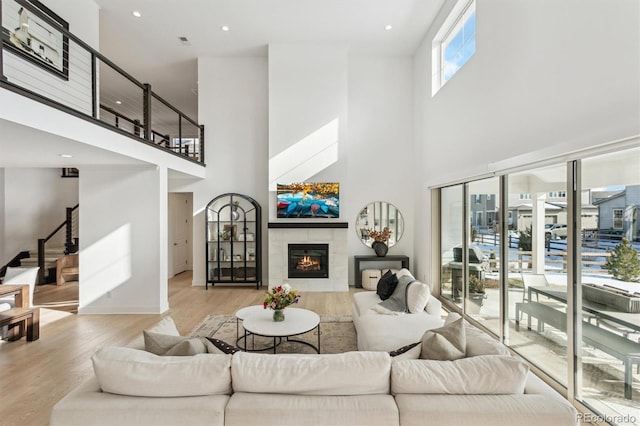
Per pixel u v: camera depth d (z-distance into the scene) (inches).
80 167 191.3
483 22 143.9
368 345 111.5
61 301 218.2
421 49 241.4
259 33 230.5
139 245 191.0
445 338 77.9
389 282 161.0
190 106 370.0
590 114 84.2
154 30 225.3
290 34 231.9
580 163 92.8
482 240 155.9
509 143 124.0
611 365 83.4
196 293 239.1
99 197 191.2
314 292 239.5
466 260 174.1
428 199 226.5
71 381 113.8
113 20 212.5
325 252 243.0
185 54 258.5
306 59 244.4
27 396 104.7
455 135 177.3
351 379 63.6
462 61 187.5
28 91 102.5
